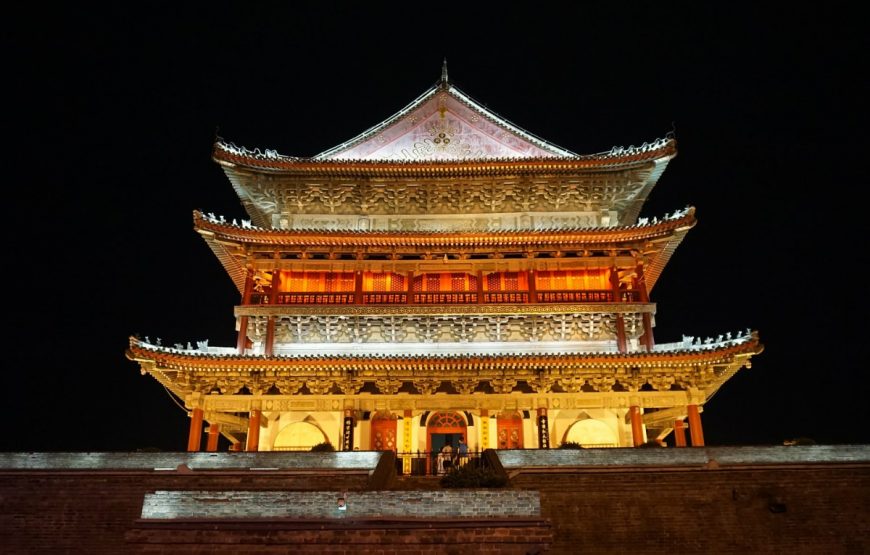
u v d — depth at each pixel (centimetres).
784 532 2525
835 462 2980
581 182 4978
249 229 4606
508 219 5059
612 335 4700
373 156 5141
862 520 2581
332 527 2030
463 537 2019
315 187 4981
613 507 2600
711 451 3244
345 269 4788
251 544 2016
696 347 4266
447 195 5019
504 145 5159
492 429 4406
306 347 4681
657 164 4888
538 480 2756
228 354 4319
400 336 4709
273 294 4681
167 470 2939
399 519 2039
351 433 4238
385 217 5069
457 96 5247
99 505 2684
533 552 2005
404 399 4325
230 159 4791
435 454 3809
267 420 4497
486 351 4675
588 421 4525
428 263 4800
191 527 2034
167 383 4441
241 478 2881
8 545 2531
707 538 2489
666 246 4772
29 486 2736
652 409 4778
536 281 4816
